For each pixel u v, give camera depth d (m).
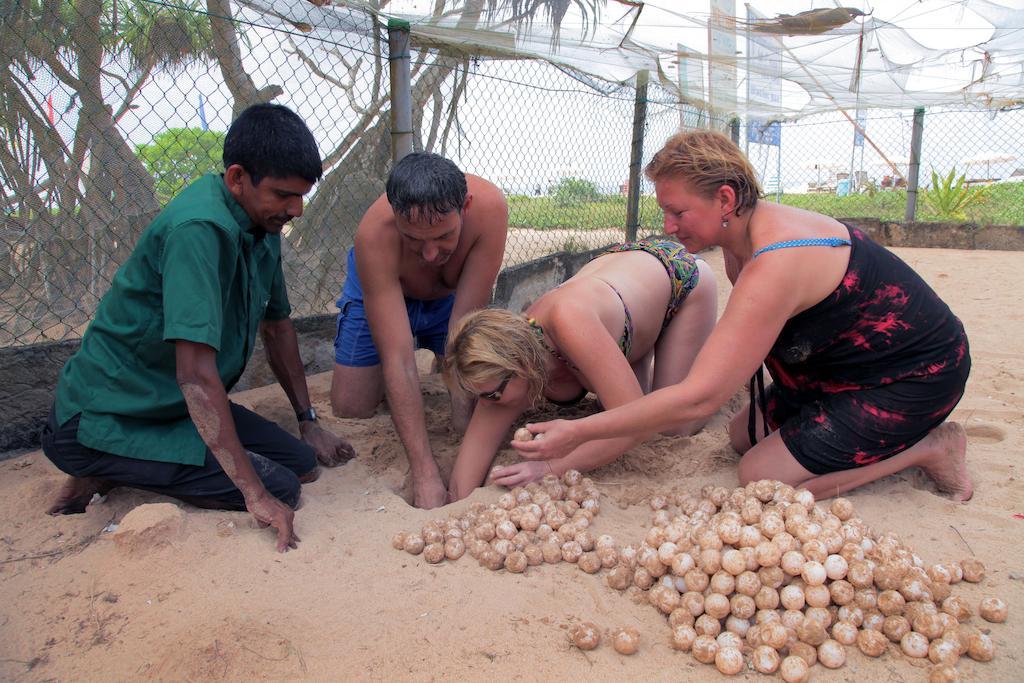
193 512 2.59
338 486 2.91
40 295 3.93
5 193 3.77
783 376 2.73
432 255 2.75
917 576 2.04
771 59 7.57
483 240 3.23
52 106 3.82
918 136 10.77
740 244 2.43
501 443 3.17
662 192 2.34
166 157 4.16
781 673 1.83
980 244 10.14
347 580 2.23
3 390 3.20
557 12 4.87
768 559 2.00
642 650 1.95
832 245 2.29
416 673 1.84
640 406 2.26
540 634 2.00
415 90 5.29
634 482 2.92
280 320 3.13
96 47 3.86
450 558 2.37
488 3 4.59
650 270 3.16
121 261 4.15
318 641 1.95
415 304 3.74
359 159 4.98
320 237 4.94
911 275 2.44
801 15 6.02
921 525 2.47
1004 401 3.77
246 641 1.93
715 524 2.20
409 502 2.94
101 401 2.47
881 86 8.90
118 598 2.14
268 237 2.75
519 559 2.29
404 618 2.06
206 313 2.23
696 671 1.87
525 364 2.54
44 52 3.75
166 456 2.49
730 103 9.51
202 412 2.27
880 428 2.48
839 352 2.49
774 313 2.21
